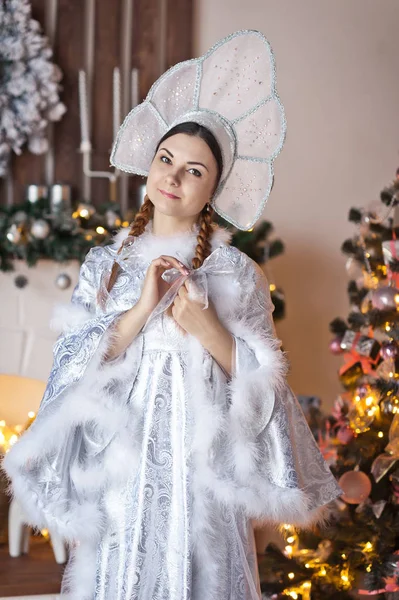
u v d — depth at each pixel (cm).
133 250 177
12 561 288
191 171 173
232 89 184
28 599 264
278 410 170
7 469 168
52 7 345
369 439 252
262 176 186
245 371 168
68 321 176
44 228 307
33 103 330
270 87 184
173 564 163
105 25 348
